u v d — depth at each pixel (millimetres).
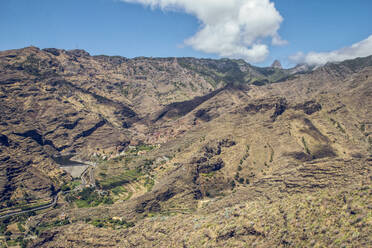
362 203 86312
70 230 191000
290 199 112625
